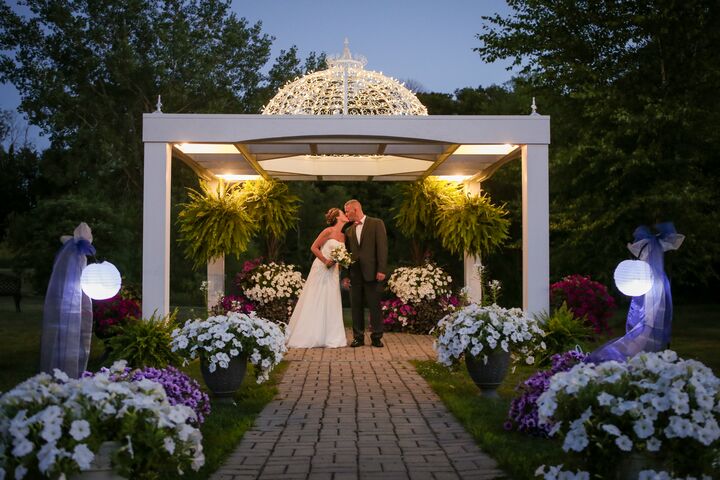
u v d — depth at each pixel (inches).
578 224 525.3
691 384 116.1
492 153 370.3
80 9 917.2
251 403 233.3
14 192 992.2
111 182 891.4
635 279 249.3
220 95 937.5
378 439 186.1
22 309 730.2
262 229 482.3
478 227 463.2
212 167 441.1
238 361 235.0
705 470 114.0
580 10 533.3
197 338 229.6
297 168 468.8
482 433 186.1
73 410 107.4
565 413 121.5
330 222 414.6
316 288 405.4
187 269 786.2
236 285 481.4
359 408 227.9
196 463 117.3
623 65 522.6
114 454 105.9
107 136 863.1
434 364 320.2
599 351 249.3
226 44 958.4
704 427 111.4
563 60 537.6
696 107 478.3
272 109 399.2
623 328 555.2
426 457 167.5
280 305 464.1
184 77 909.2
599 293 376.2
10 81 903.7
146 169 319.9
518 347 243.0
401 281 490.9
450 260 652.7
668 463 114.8
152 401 112.9
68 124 884.6
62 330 225.5
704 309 754.2
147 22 919.7
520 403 186.7
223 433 185.6
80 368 231.8
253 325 240.1
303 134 323.0
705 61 485.1
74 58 908.6
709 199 497.7
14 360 352.5
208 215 425.7
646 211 498.3
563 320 312.3
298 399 244.7
